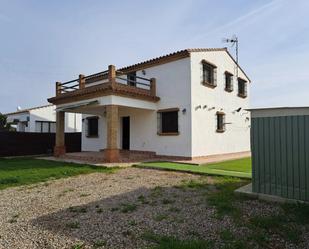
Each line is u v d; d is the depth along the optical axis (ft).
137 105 49.80
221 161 47.52
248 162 46.24
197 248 12.92
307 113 19.77
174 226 16.26
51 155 67.62
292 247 13.21
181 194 23.94
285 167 20.59
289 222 16.34
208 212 18.62
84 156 51.42
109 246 13.78
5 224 17.56
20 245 14.25
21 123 89.45
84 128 71.61
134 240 14.43
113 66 45.65
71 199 23.49
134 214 18.76
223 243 13.73
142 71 56.90
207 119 53.36
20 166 44.11
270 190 21.25
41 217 18.80
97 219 17.95
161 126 53.47
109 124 45.09
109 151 44.91
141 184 28.86
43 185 29.68
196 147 49.55
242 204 20.26
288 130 20.58
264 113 21.83
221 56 59.88
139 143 56.65
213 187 26.40
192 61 49.78
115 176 34.06
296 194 19.97
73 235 15.35
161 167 38.75
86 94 48.78
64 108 54.60
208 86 54.24
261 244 13.55
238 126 66.03
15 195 25.41
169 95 52.08
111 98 45.16
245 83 71.36
